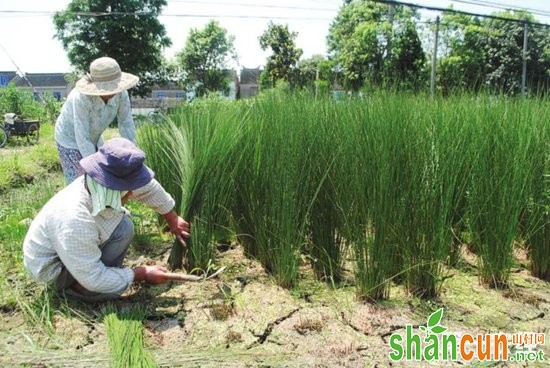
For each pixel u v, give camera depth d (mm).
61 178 7754
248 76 34688
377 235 3041
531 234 3521
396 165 2994
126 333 2555
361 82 4152
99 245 2953
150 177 2842
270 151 3410
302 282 3449
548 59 15734
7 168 8055
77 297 3023
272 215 3377
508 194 3283
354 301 3158
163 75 33344
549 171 3488
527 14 23828
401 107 3215
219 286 3320
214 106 4246
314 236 3459
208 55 35875
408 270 3213
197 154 3377
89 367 2346
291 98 3770
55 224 2744
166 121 4418
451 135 3283
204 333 2729
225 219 3871
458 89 4637
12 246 3918
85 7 29859
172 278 3002
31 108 19625
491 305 3152
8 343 2586
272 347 2619
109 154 2723
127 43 30344
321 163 3334
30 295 3113
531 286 3480
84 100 3594
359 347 2627
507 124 3529
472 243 3959
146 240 4238
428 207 3094
